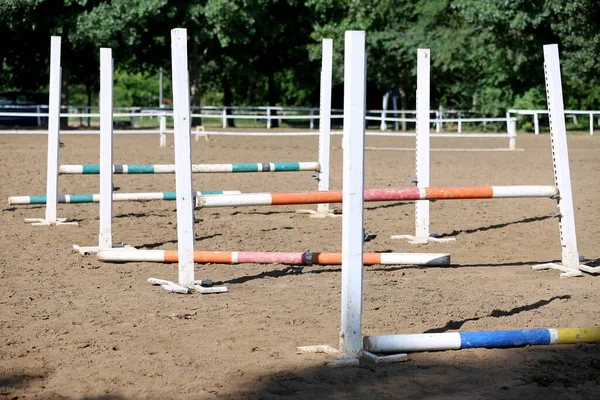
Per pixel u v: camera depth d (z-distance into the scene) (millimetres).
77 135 30078
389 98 45969
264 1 34344
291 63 41500
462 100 40656
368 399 4484
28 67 39906
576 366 5066
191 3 33688
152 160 20031
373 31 37312
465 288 7289
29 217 11375
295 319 6176
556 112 8000
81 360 5164
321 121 11438
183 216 7180
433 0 36781
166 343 5555
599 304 6695
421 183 9617
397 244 9648
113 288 7234
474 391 4625
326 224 11039
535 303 6715
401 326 5973
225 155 21812
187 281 7191
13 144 24391
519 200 13367
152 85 61969
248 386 4688
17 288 7152
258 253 7848
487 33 34844
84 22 31844
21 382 4762
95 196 10891
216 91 58406
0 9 31344
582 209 12297
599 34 32156
